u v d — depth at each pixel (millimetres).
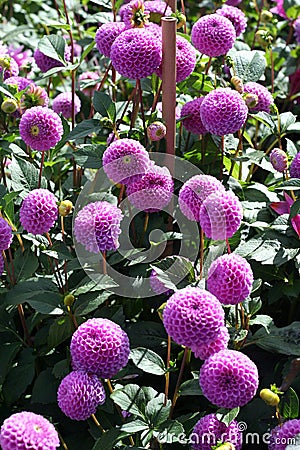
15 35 1845
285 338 1160
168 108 1195
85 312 1142
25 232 1298
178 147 1368
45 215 1101
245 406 1152
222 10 1420
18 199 1308
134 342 1196
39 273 1273
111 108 1258
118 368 1024
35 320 1231
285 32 2117
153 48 1185
